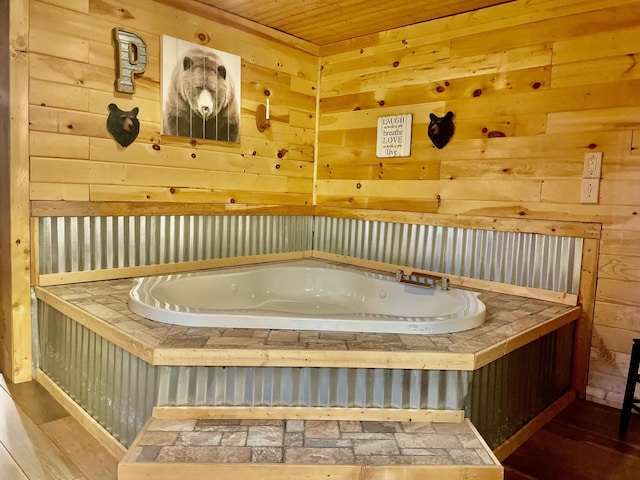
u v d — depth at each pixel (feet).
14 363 7.73
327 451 4.85
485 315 7.19
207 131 9.81
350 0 9.09
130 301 6.85
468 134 9.52
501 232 9.21
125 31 8.37
